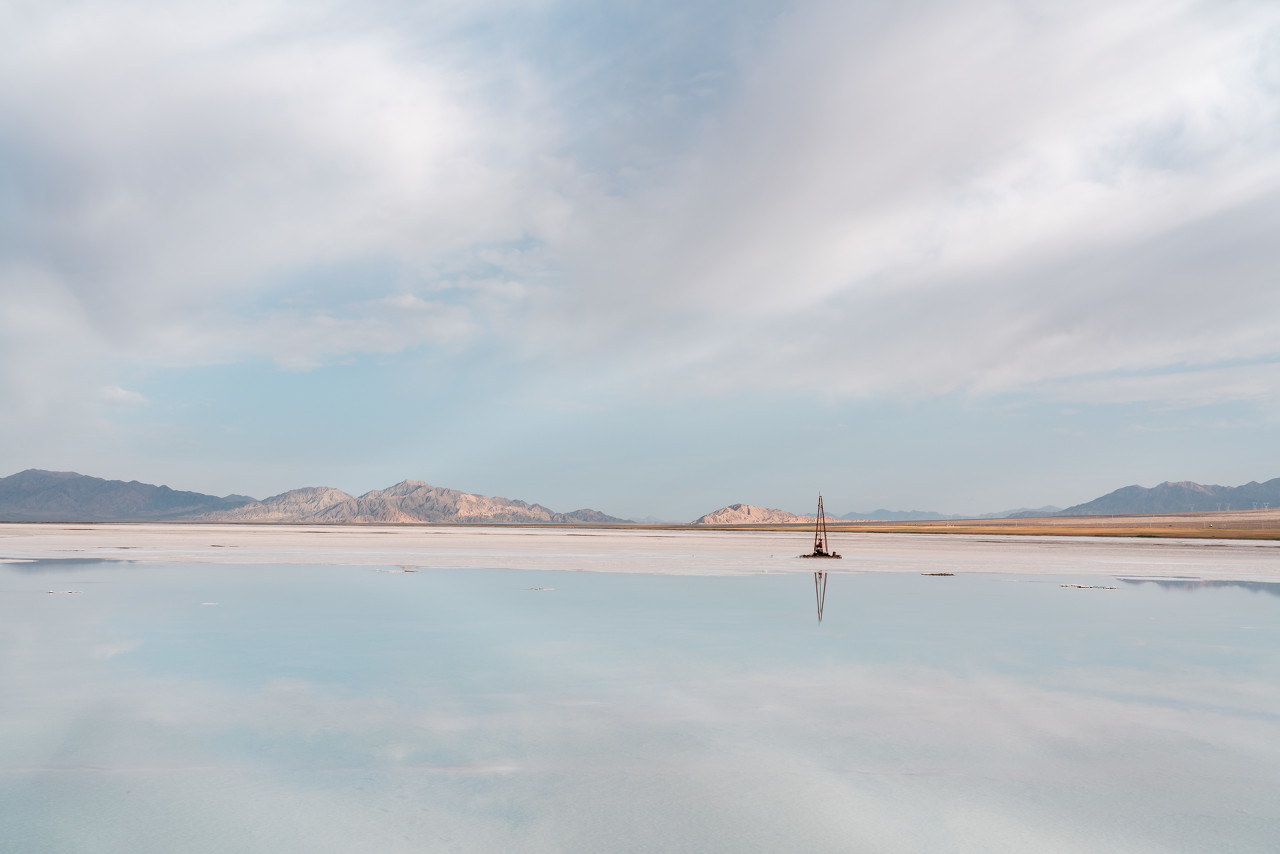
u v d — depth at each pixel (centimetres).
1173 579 3694
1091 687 1342
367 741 1023
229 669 1464
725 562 4812
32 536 9656
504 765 932
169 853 694
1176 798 838
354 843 714
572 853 693
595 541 9081
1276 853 698
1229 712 1182
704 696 1266
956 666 1516
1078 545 8556
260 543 7500
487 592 2866
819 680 1388
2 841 721
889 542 9325
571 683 1359
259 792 843
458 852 695
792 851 701
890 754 979
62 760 952
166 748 995
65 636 1841
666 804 812
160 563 4369
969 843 722
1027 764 943
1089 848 711
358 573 3716
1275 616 2292
